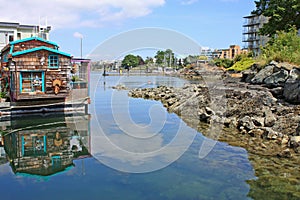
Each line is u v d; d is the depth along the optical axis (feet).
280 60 67.56
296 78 47.16
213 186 20.76
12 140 35.35
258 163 25.27
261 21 191.52
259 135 34.24
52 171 24.20
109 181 21.77
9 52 53.16
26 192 19.97
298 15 86.17
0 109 47.91
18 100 48.47
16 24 96.84
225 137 34.35
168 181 21.67
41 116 49.93
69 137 36.37
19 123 44.62
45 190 20.30
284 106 41.45
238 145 30.89
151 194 19.54
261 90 53.72
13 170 24.73
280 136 32.27
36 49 47.34
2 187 20.89
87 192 19.89
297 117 35.17
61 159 27.48
